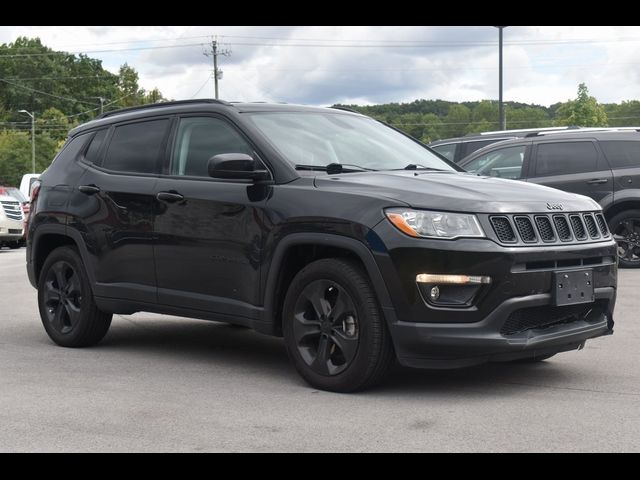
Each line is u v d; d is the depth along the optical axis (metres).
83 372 5.97
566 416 4.68
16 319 8.70
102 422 4.64
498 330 4.94
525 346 5.01
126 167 6.63
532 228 5.11
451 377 5.70
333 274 5.20
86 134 7.18
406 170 5.96
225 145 6.00
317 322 5.32
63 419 4.70
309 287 5.33
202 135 6.19
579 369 5.96
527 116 109.19
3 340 7.37
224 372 5.93
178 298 6.10
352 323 5.17
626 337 7.20
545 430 4.41
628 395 5.18
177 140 6.33
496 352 4.95
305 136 6.02
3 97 117.00
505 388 5.38
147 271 6.32
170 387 5.47
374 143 6.31
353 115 6.70
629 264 12.27
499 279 4.92
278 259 5.45
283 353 6.68
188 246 6.01
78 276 6.84
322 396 5.18
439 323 4.92
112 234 6.55
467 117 108.00
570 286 5.19
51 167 7.34
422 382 5.55
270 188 5.59
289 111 6.28
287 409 4.87
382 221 5.02
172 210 6.11
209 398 5.16
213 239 5.85
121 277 6.52
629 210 12.11
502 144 12.77
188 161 6.20
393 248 4.95
